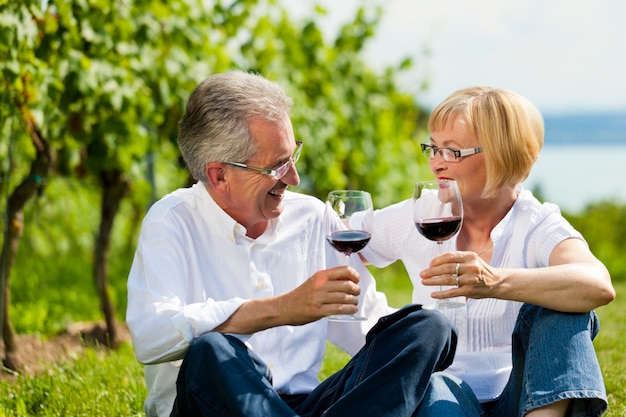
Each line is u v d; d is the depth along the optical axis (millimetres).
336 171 7133
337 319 2387
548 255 2574
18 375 3504
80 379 3424
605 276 2389
